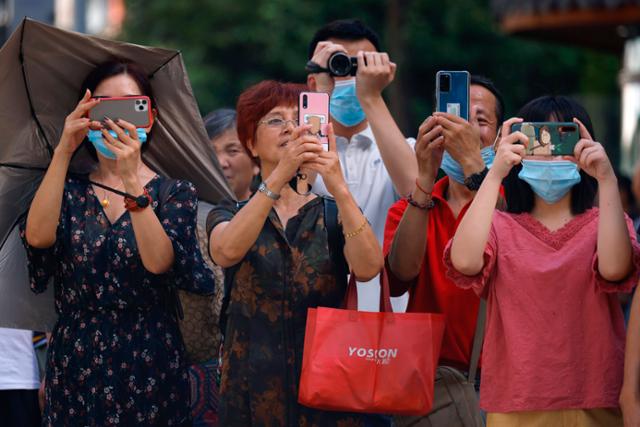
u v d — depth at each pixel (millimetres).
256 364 9945
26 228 10336
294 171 9711
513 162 9367
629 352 9219
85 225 10391
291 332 10008
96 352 10203
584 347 9344
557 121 10023
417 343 9797
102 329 10266
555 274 9391
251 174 13750
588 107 34406
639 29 24141
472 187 10352
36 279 10594
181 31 39812
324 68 11906
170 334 10469
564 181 9422
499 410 9438
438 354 9891
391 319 9836
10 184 11000
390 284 10734
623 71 27625
